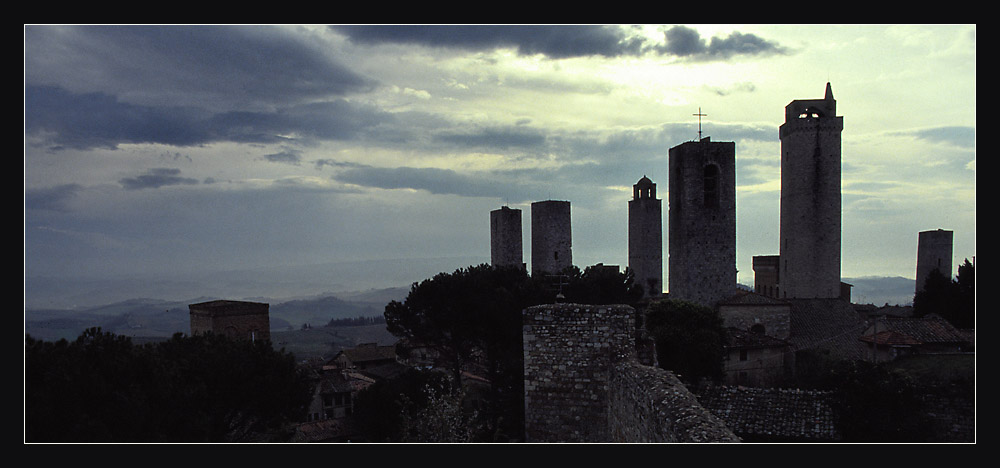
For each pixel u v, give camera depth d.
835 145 77.25
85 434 18.50
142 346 24.50
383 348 81.94
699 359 42.44
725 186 70.88
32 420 18.47
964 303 56.66
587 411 19.50
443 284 46.81
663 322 45.69
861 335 48.91
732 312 59.66
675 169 73.94
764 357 52.22
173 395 22.64
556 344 19.91
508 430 33.75
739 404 28.89
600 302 54.97
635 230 101.06
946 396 28.00
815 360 50.47
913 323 46.34
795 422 27.28
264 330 63.66
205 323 59.44
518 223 89.88
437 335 47.75
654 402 14.02
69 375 20.06
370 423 43.88
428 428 21.61
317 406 59.72
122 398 20.39
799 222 78.44
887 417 26.70
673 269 75.06
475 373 56.09
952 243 78.31
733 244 71.00
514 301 44.59
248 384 27.89
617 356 19.39
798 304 65.88
